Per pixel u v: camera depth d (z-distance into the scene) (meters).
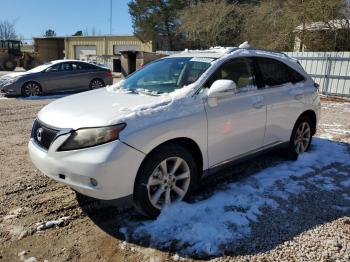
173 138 3.42
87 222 3.45
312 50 18.59
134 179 3.18
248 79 4.37
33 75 12.52
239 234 3.21
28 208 3.71
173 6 31.02
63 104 3.81
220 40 25.81
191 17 27.14
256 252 2.97
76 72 13.40
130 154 3.10
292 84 5.05
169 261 2.87
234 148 4.11
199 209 3.58
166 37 33.06
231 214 3.55
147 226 3.32
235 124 4.02
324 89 14.90
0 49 31.39
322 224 3.44
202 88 3.79
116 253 2.97
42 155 3.31
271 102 4.52
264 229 3.31
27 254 2.96
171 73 4.23
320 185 4.38
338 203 3.90
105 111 3.33
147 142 3.19
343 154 5.63
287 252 2.98
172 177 3.53
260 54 4.65
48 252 2.99
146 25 32.03
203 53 4.48
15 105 10.56
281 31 19.70
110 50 36.53
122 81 4.70
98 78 13.99
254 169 4.87
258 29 22.50
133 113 3.23
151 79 4.32
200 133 3.65
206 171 3.85
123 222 3.43
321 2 17.02
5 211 3.64
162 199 3.52
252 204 3.79
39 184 4.33
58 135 3.19
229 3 26.97
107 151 3.01
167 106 3.46
